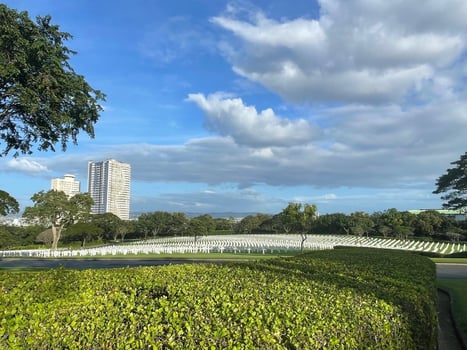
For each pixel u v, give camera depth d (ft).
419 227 198.90
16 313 12.68
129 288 17.22
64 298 14.48
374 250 53.93
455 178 138.21
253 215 265.54
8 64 41.09
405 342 14.28
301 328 11.21
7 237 188.65
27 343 11.51
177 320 11.64
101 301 14.21
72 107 51.19
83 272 22.15
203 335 10.66
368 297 15.93
